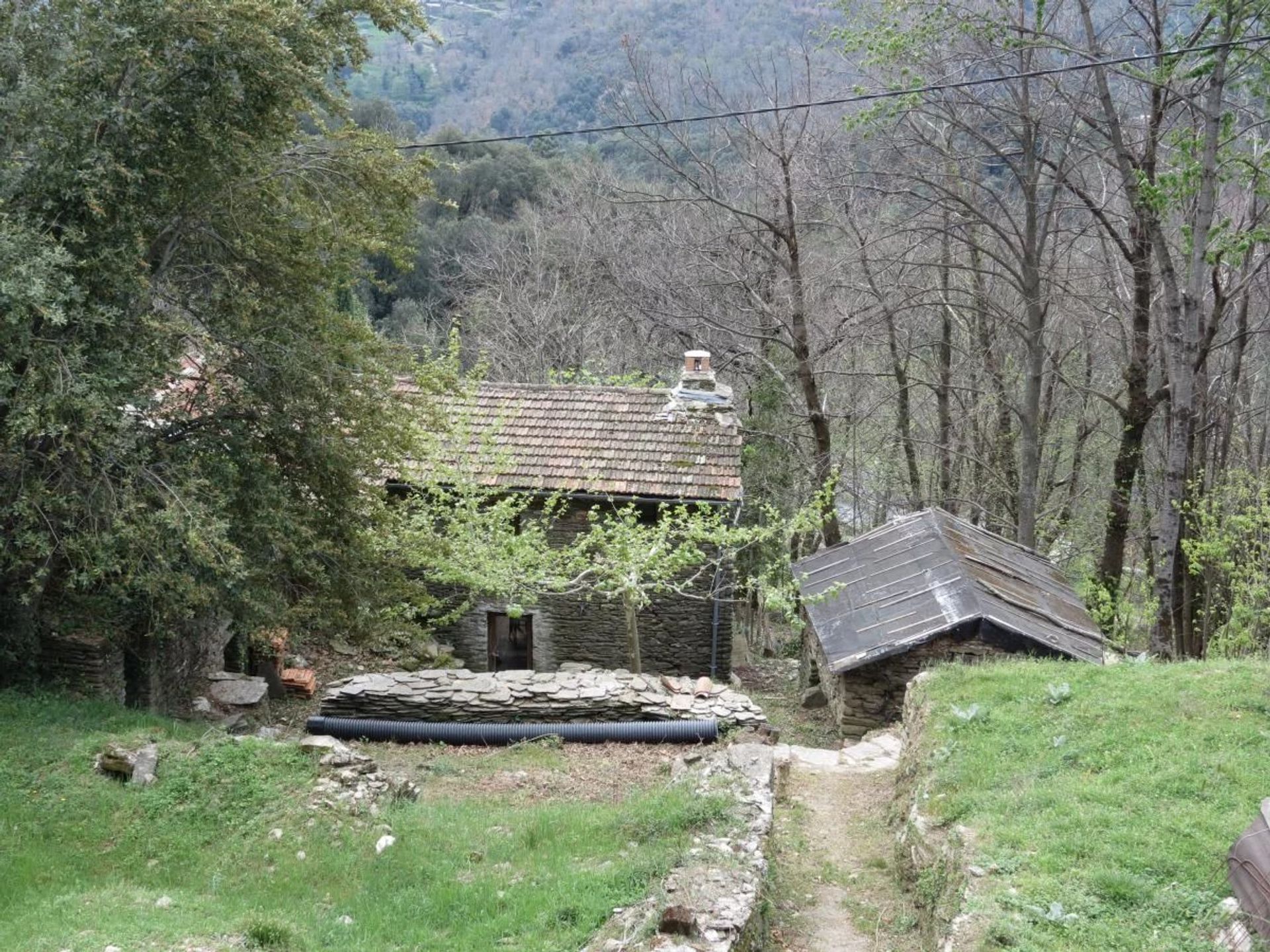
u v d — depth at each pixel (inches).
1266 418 1175.0
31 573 538.3
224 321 567.2
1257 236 746.2
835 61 1061.8
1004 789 397.1
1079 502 1353.3
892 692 681.0
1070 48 746.8
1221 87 727.7
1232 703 435.2
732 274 1080.8
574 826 445.7
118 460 496.4
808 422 1182.3
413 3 589.6
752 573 1061.1
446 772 565.3
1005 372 1167.0
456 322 976.9
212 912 365.7
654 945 314.8
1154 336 993.5
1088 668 512.7
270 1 525.0
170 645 645.3
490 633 888.9
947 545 762.8
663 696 647.1
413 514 806.5
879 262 1072.2
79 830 423.5
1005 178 1144.2
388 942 350.9
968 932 305.4
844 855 448.8
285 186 603.5
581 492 842.8
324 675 800.9
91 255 506.9
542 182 1973.4
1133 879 318.3
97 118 494.9
